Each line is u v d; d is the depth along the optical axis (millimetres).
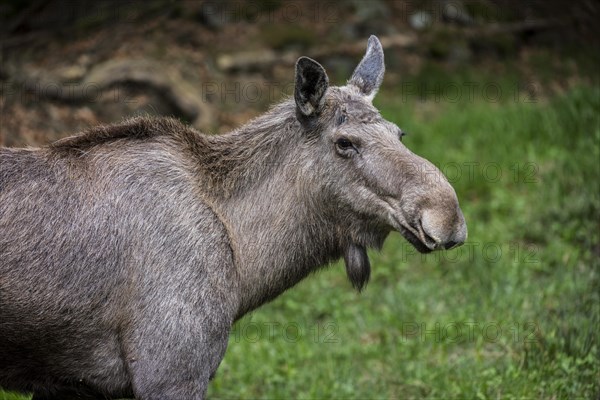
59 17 41531
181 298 14945
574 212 28750
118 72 37562
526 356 21172
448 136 36438
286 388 21906
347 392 21250
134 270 15000
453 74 46312
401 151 15578
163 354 14836
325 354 23609
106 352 15305
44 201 14961
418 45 49188
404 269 28062
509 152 33844
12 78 36031
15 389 15828
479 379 20656
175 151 15992
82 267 14891
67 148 15562
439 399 20312
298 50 46938
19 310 14719
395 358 22812
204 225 15445
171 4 44531
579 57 45531
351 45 48188
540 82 44219
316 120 16109
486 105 40438
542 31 49250
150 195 15320
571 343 21094
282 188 16234
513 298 24625
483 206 30719
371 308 26156
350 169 15844
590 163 30719
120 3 43438
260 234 16125
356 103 16172
